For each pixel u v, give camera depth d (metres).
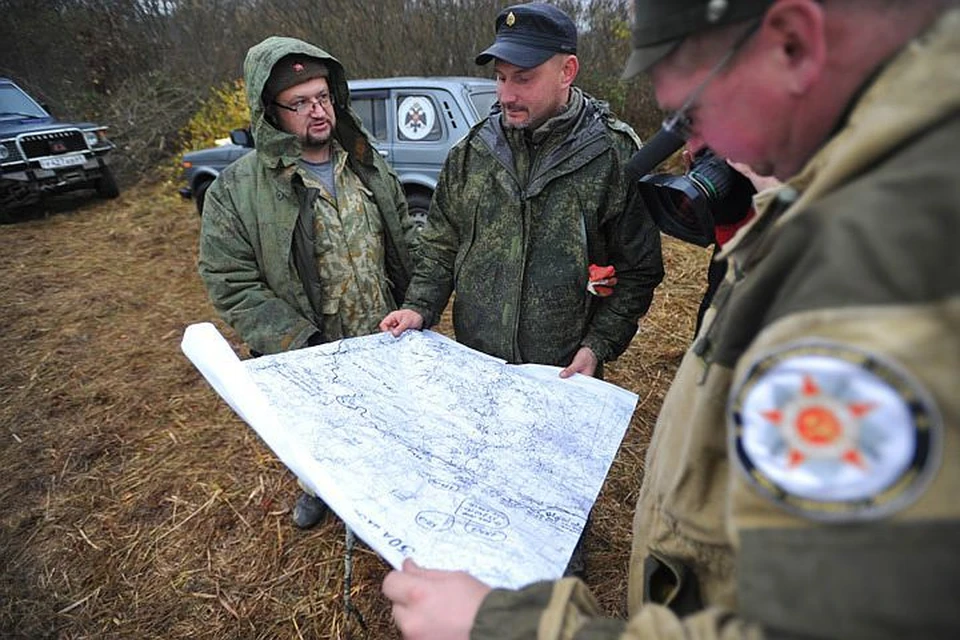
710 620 0.43
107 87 9.55
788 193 0.53
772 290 0.47
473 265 1.58
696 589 0.64
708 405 0.56
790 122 0.50
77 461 2.45
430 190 4.29
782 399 0.38
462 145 1.58
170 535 2.02
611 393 1.18
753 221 0.61
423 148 4.28
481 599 0.55
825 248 0.39
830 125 0.49
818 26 0.44
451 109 4.17
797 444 0.38
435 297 1.70
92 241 5.80
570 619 0.51
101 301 4.25
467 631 0.54
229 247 1.62
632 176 1.29
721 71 0.50
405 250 1.94
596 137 1.43
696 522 0.60
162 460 2.43
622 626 0.48
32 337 3.69
